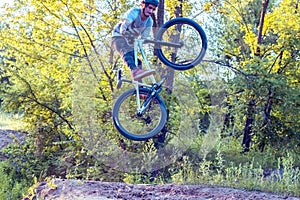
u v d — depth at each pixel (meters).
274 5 17.06
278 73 12.98
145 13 4.92
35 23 12.40
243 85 11.66
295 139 12.23
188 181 7.51
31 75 13.48
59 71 12.97
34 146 13.23
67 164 12.05
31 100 13.39
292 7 13.09
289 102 11.74
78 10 11.99
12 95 13.32
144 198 5.91
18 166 12.92
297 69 12.80
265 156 10.95
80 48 12.39
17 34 12.76
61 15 12.21
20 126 13.86
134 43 4.98
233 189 6.73
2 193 10.38
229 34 14.96
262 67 11.90
